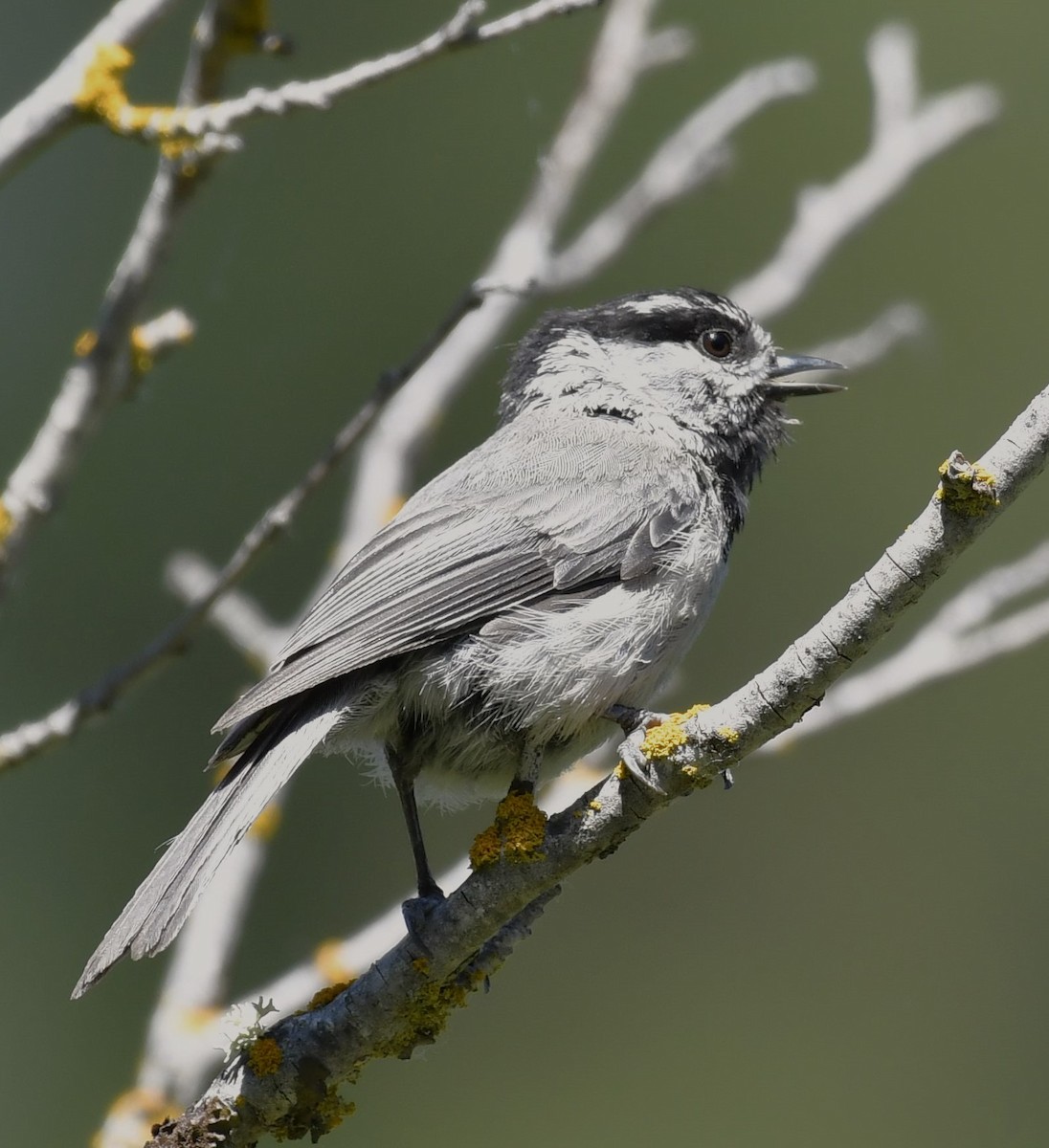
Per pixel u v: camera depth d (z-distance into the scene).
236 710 6.67
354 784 13.25
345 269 14.77
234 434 14.15
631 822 6.25
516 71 15.28
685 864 13.91
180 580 9.24
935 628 8.71
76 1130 12.26
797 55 15.37
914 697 14.28
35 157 6.32
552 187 10.06
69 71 6.30
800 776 14.18
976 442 15.12
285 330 14.58
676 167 9.79
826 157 15.06
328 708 6.96
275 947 12.77
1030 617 8.63
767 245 14.82
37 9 14.50
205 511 13.93
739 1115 12.88
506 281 7.71
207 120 6.13
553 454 7.95
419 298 14.74
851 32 15.34
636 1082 13.09
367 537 9.39
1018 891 13.73
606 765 9.06
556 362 8.77
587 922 13.69
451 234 14.91
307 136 15.02
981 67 15.71
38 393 14.16
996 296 15.45
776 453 9.04
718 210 14.88
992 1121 12.80
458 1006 6.50
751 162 15.03
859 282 15.41
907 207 15.59
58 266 14.52
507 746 7.41
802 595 14.70
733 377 8.80
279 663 7.12
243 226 14.68
